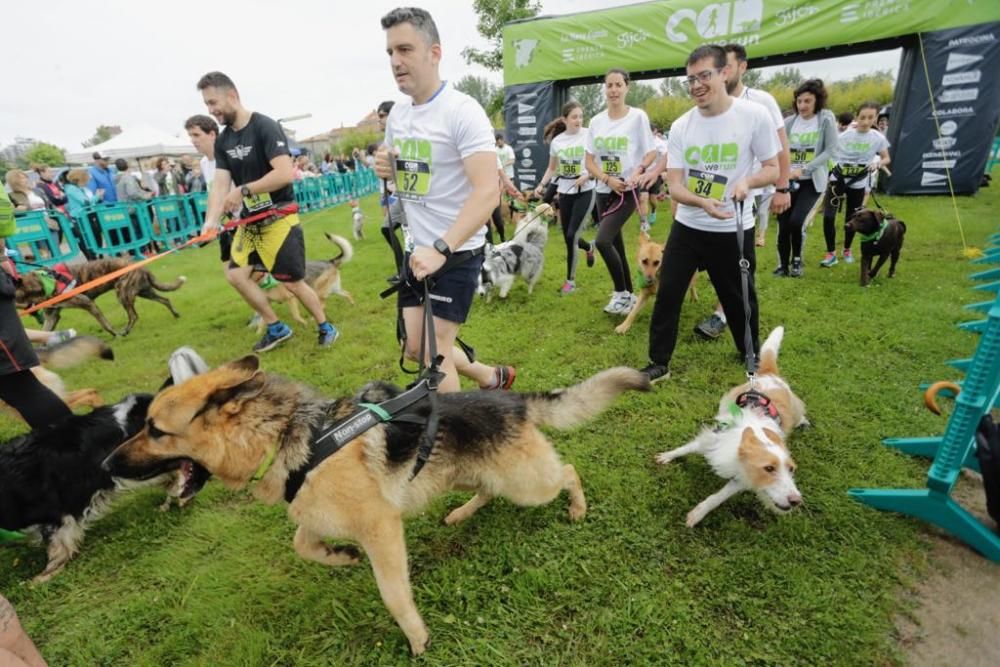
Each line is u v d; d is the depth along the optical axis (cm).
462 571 240
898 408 345
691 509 271
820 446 311
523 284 700
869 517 258
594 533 257
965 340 429
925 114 1074
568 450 321
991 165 1508
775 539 248
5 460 254
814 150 614
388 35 234
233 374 199
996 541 232
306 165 2186
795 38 1048
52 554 259
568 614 218
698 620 211
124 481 270
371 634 215
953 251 718
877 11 1001
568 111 592
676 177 363
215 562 256
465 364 324
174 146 2308
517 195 888
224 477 202
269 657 209
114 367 502
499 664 198
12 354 264
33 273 573
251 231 457
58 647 219
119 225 1052
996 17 961
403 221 336
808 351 434
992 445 239
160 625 225
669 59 1155
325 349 512
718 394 376
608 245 511
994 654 194
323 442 195
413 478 209
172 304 738
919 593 220
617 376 256
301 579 243
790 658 195
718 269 366
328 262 627
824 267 688
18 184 943
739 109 332
